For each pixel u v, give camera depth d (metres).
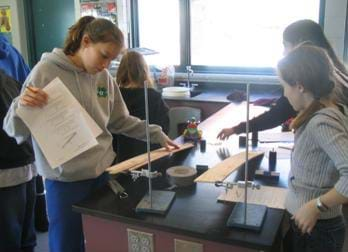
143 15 4.21
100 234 1.42
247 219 1.23
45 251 2.51
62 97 1.48
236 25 3.84
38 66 1.56
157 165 1.78
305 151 1.27
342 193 1.12
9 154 2.01
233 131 2.07
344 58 3.37
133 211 1.35
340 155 1.12
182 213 1.32
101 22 1.50
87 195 1.56
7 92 1.97
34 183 2.35
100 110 1.69
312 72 1.23
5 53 2.29
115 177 1.64
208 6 3.90
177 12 4.05
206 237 1.19
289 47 1.84
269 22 3.70
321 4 3.41
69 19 4.48
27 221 2.38
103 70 1.65
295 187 1.32
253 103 3.14
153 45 4.25
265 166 1.76
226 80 3.93
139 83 2.43
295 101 1.31
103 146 1.70
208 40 4.00
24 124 1.50
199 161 1.84
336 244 1.36
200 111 3.48
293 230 1.38
